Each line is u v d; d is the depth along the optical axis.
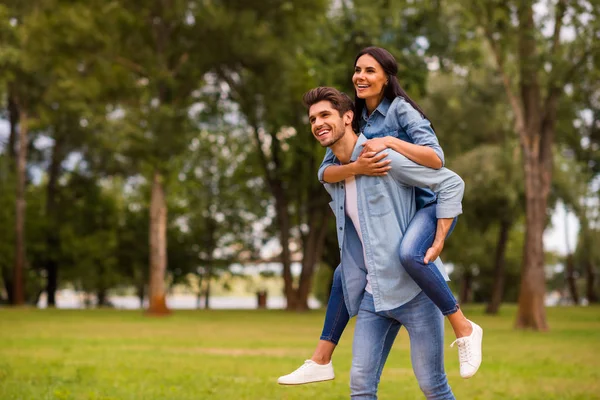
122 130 24.95
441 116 29.36
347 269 4.05
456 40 29.77
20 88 33.59
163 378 8.81
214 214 43.38
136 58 26.56
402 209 3.87
